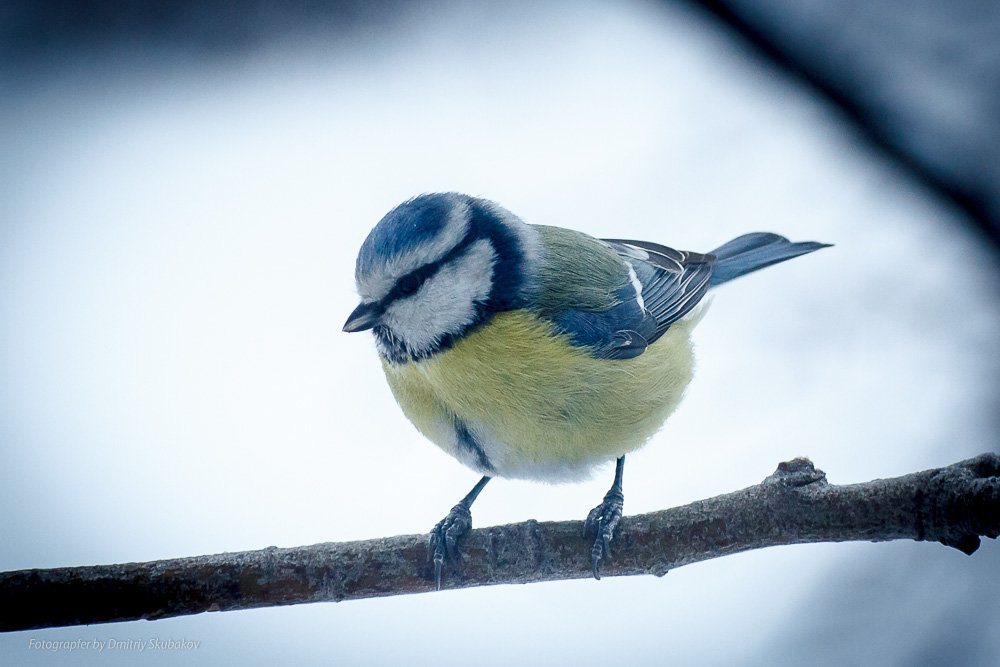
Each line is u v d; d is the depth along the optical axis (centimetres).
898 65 1203
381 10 1435
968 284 1073
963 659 841
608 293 759
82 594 586
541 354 695
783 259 988
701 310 886
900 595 873
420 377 716
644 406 746
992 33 1194
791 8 1228
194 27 1437
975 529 537
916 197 1159
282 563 611
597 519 642
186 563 602
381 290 708
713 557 614
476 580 638
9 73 1411
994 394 984
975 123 1159
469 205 738
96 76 1432
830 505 575
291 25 1432
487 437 715
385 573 625
